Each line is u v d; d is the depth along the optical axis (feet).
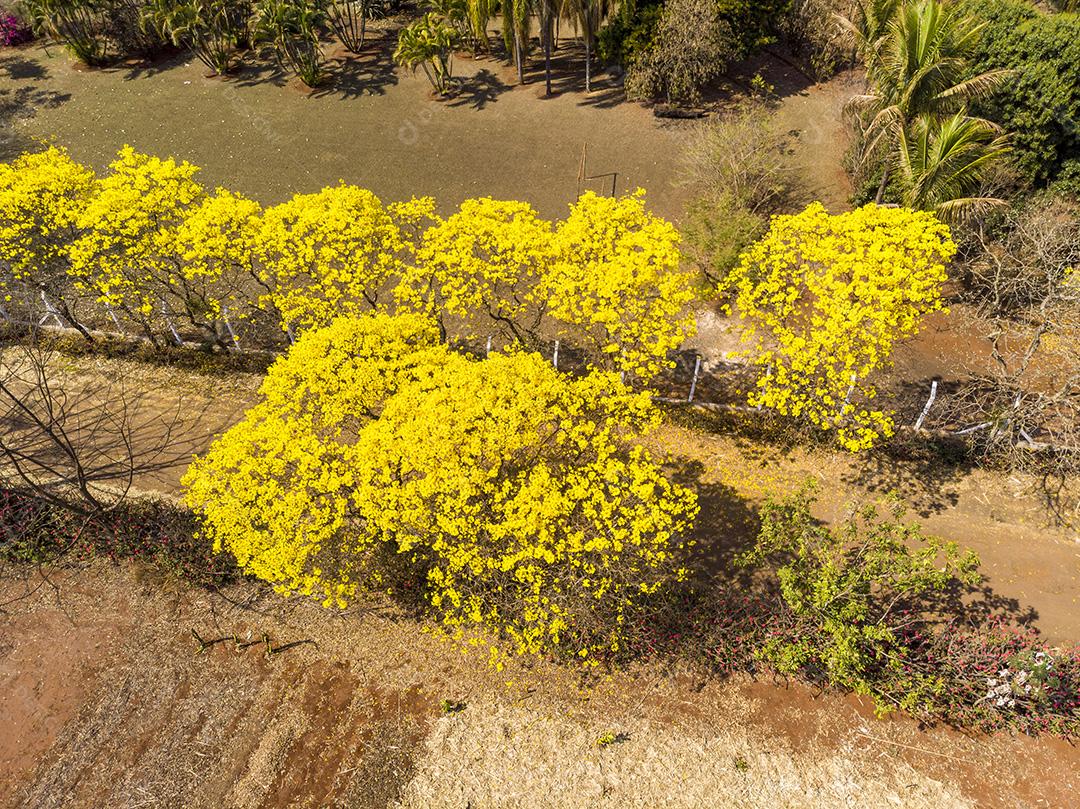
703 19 98.27
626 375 67.41
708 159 87.10
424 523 43.52
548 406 47.34
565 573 46.37
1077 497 58.23
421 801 44.14
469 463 43.27
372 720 48.06
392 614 53.78
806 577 48.57
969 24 72.18
